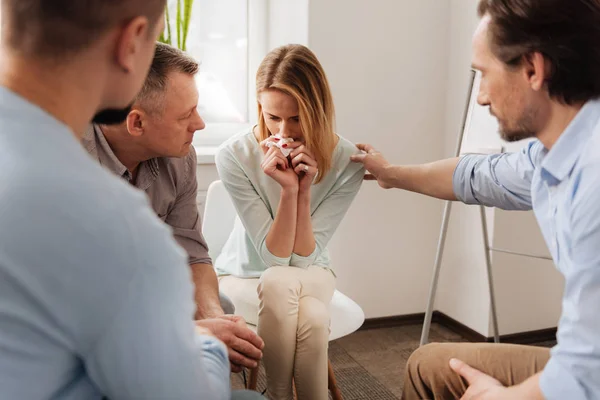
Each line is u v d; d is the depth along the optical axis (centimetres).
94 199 61
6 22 64
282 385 150
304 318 147
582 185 86
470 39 250
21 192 59
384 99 257
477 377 104
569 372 85
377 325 277
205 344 86
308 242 165
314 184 174
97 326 63
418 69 261
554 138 98
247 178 173
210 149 274
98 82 68
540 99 96
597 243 83
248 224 169
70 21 63
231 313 156
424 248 278
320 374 148
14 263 59
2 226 59
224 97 294
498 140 201
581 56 89
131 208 64
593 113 91
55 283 61
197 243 154
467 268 263
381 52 253
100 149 131
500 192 141
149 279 64
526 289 257
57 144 62
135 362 65
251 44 292
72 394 69
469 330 263
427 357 125
